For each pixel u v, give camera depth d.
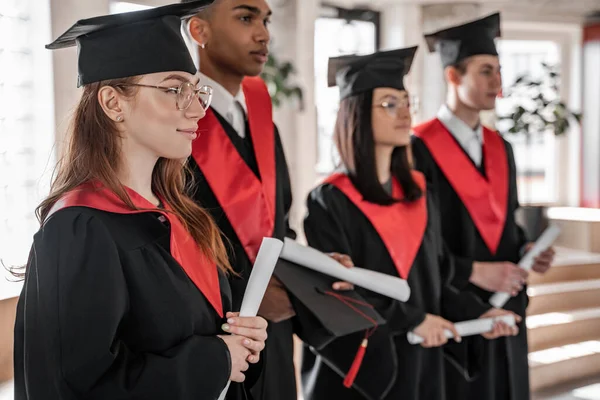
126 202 1.23
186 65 1.28
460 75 2.72
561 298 4.75
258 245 1.98
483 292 2.65
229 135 2.04
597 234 5.41
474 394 2.60
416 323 2.21
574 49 6.44
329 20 5.61
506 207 2.73
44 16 2.81
